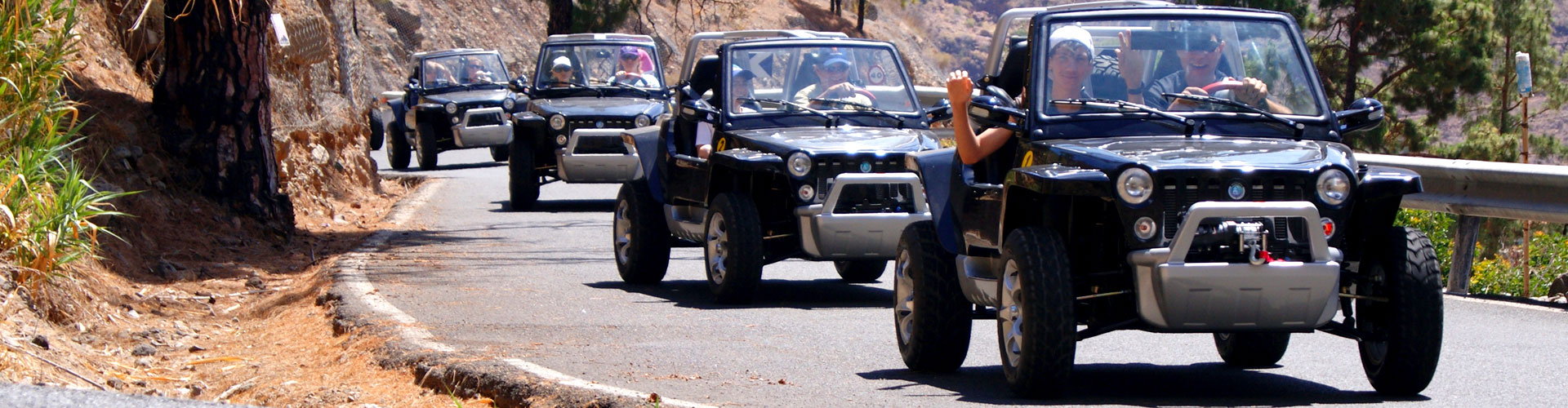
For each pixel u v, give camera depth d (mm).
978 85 17391
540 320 18609
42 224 16906
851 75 22938
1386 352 12539
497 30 139125
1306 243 12000
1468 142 93312
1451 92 87625
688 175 21641
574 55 41219
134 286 20266
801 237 20109
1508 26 102812
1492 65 104688
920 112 22734
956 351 14609
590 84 40625
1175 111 13875
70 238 17547
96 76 27094
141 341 17078
